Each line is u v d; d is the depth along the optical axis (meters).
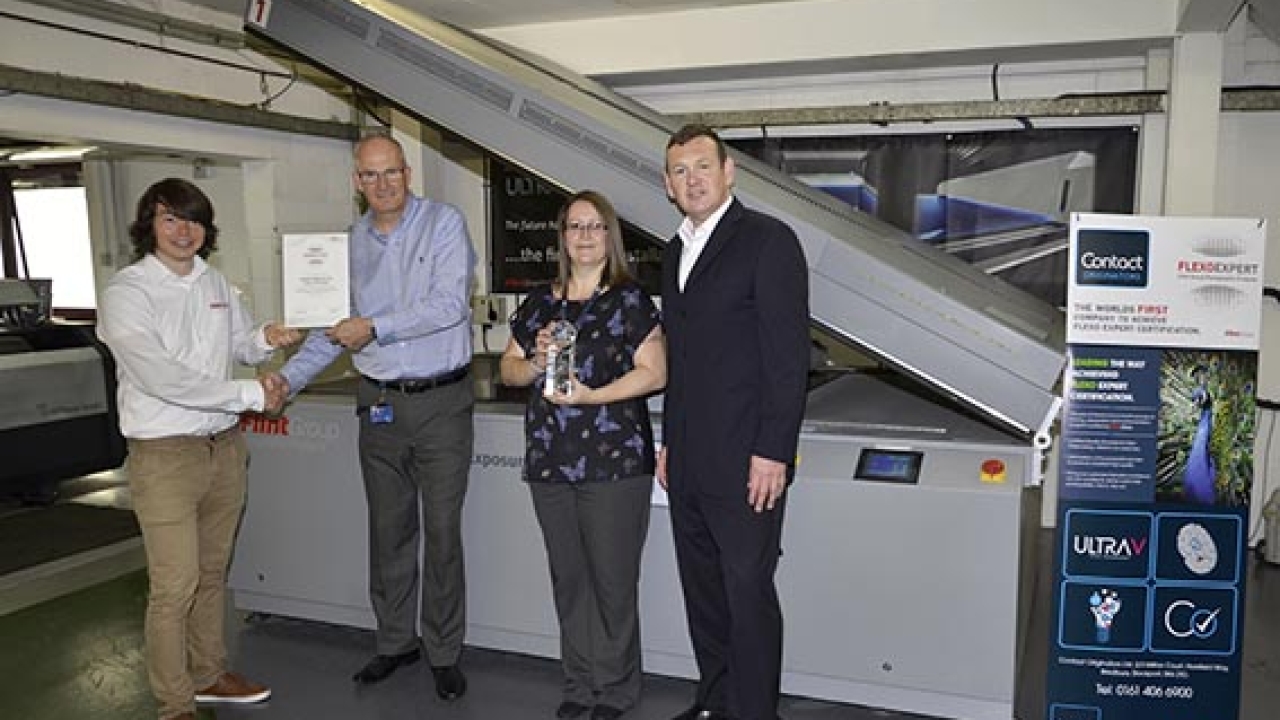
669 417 2.28
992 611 2.35
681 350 2.21
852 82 4.49
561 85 2.90
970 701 2.41
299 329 2.63
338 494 3.04
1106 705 2.45
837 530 2.47
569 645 2.51
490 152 2.68
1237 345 2.31
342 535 3.05
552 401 2.27
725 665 2.43
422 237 2.54
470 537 2.88
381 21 2.71
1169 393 2.35
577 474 2.32
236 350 2.60
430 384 2.54
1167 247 2.31
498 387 3.26
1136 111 3.94
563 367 2.26
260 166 4.55
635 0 4.03
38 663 2.89
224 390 2.31
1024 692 2.70
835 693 2.54
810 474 2.49
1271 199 3.90
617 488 2.32
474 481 2.85
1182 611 2.40
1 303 4.82
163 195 2.27
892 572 2.43
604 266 2.37
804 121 4.43
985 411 2.35
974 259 4.36
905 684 2.45
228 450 2.47
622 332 2.32
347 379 3.56
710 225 2.18
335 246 2.54
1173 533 2.38
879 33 3.96
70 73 3.60
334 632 3.17
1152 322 2.33
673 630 2.69
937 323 2.34
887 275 2.37
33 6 3.45
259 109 4.37
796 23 4.08
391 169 2.46
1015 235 4.29
